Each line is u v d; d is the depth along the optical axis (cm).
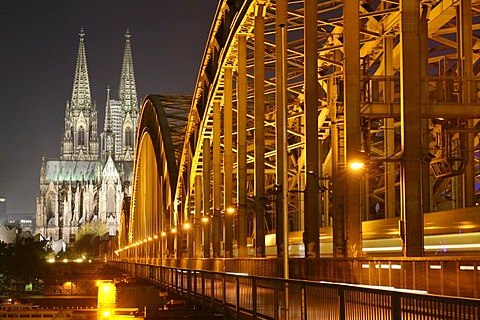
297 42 6306
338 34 6184
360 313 1627
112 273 19788
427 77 4178
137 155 15800
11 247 19562
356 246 3716
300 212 7794
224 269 5584
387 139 5422
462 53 4641
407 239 3241
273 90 6512
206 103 7625
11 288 19438
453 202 5397
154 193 12281
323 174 7006
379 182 6512
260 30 5703
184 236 9650
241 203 6247
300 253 6481
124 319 7362
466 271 2119
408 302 1375
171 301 5200
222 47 6769
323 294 1888
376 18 5716
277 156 4972
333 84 5384
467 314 1183
